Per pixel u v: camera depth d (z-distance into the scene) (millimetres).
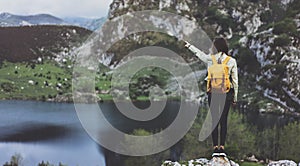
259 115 175500
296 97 196250
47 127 150875
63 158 103062
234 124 87312
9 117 178125
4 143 123250
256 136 98562
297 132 89500
